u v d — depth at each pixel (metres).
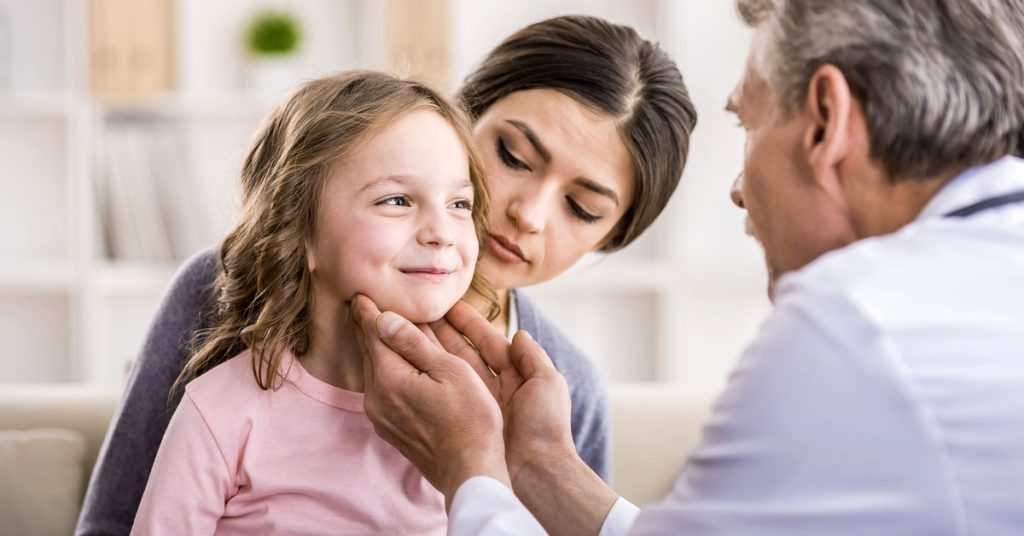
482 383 0.95
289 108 1.17
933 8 0.77
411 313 1.06
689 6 3.31
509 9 3.43
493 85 1.28
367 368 1.01
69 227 3.38
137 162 3.22
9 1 3.29
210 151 3.35
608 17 3.39
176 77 3.19
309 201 1.08
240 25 3.35
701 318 3.43
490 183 1.24
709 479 0.70
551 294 3.51
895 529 0.63
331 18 3.37
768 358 0.69
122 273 3.21
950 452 0.64
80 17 3.14
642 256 3.44
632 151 1.25
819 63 0.79
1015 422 0.64
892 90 0.76
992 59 0.76
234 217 1.42
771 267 0.90
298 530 1.04
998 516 0.63
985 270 0.71
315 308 1.10
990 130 0.77
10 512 1.65
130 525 1.16
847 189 0.81
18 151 3.38
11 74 3.29
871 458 0.64
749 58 0.88
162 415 1.16
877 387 0.65
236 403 1.06
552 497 0.98
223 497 1.04
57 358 3.45
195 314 1.19
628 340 3.53
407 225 1.06
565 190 1.25
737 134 3.36
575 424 1.35
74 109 3.15
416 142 1.07
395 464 1.09
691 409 1.96
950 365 0.66
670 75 1.30
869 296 0.68
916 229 0.75
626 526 0.95
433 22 3.14
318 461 1.06
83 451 1.77
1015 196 0.77
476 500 0.84
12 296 3.41
